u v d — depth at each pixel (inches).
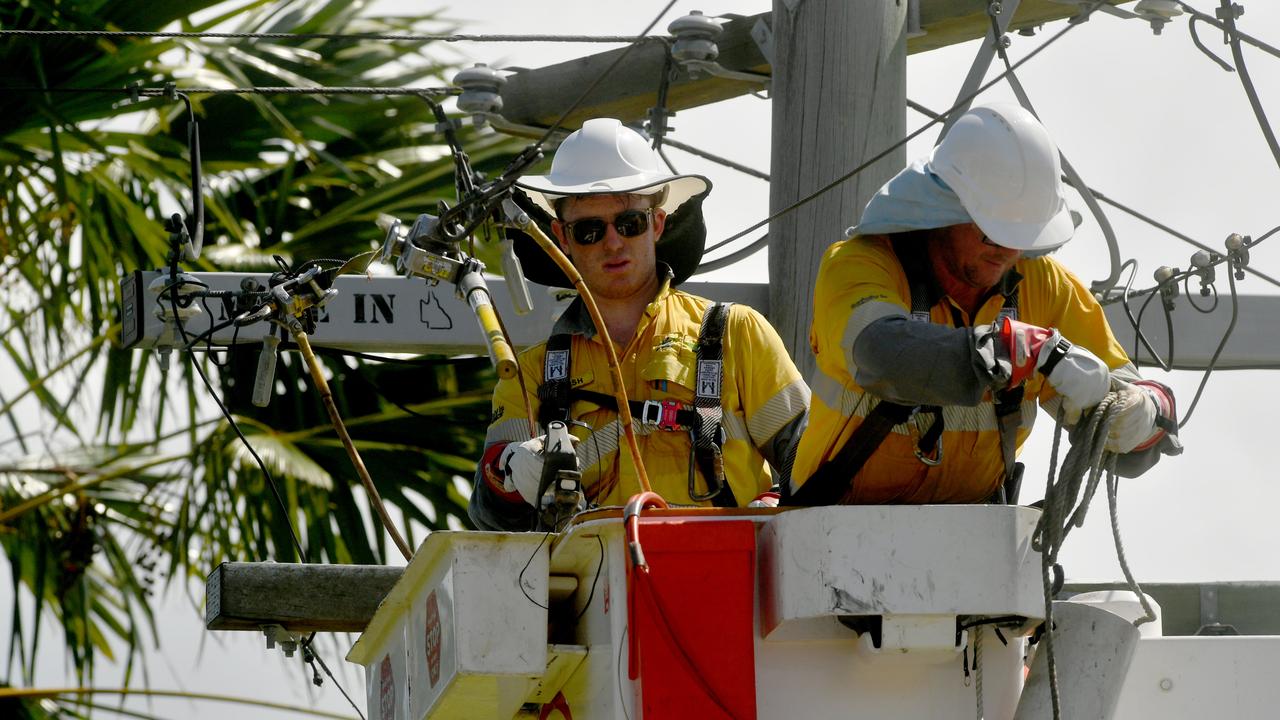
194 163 796.0
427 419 1190.3
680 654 425.4
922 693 436.1
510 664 431.5
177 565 1199.6
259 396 599.2
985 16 795.4
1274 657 465.1
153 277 825.5
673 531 431.2
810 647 434.6
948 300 478.6
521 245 649.0
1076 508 426.3
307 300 592.1
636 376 579.5
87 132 1249.4
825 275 471.2
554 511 487.2
